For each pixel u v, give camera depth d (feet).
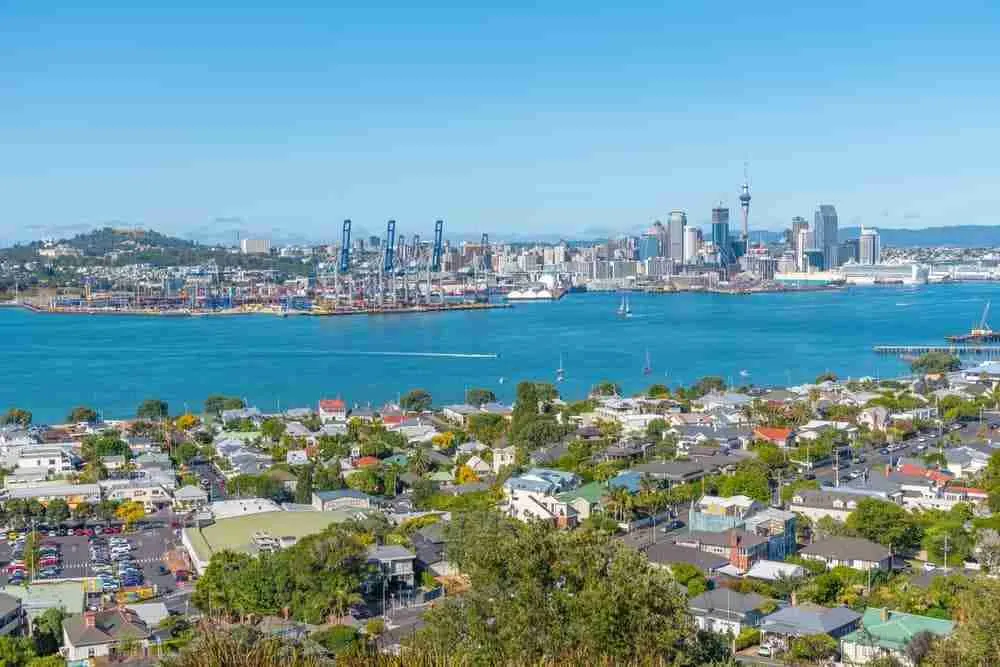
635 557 256.73
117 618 394.52
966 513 535.60
